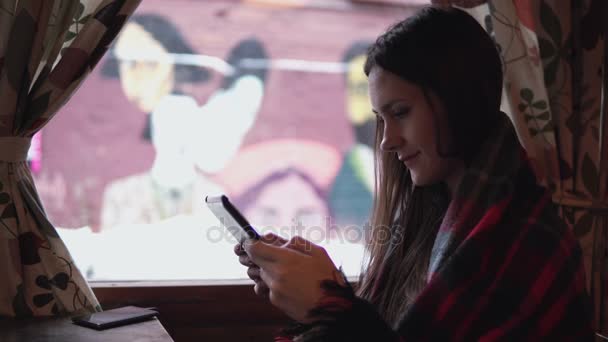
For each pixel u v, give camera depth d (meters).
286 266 0.82
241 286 1.63
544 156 1.59
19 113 1.35
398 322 0.84
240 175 2.88
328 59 3.05
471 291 0.80
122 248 2.16
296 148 3.01
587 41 1.63
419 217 1.06
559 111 1.62
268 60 2.96
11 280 1.33
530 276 0.79
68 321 1.30
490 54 0.87
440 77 0.84
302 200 2.96
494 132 0.89
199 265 2.03
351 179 3.06
